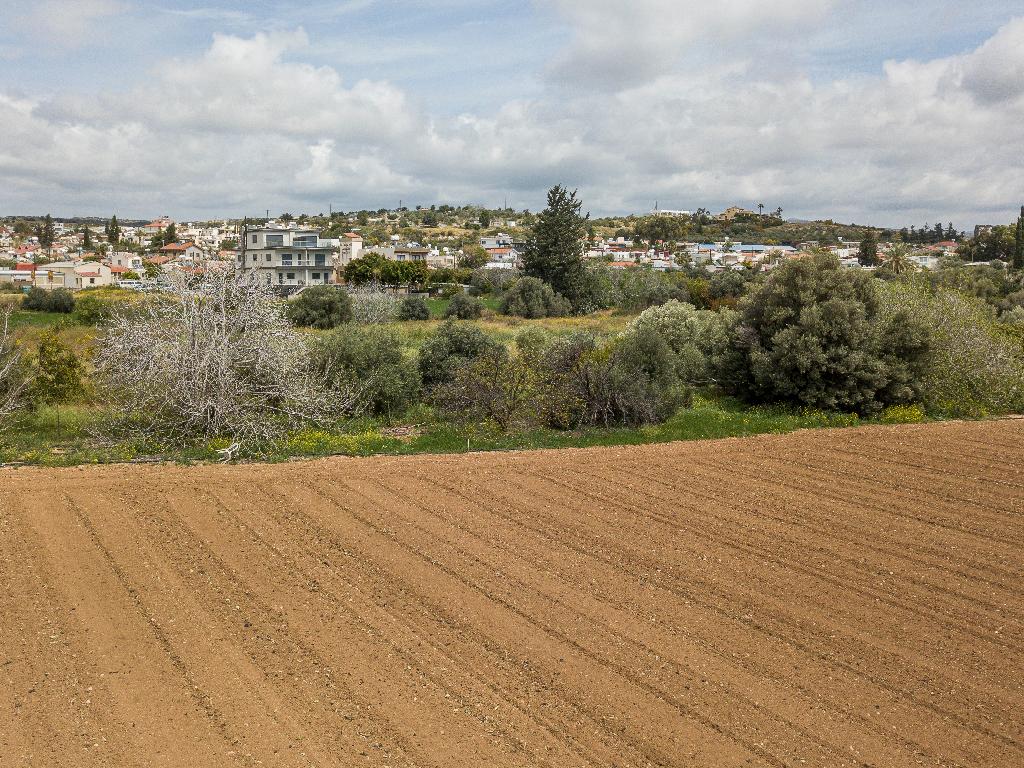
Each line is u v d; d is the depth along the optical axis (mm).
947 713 6434
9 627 7395
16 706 6121
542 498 11953
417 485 12391
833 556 9883
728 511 11555
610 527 10734
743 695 6598
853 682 6871
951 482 13203
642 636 7613
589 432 16797
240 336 16062
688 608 8281
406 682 6633
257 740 5762
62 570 8719
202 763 5480
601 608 8211
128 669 6715
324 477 12625
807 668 7098
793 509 11695
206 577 8664
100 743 5680
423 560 9352
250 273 17172
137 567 8875
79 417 15867
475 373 17562
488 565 9273
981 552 10086
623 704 6402
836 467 14086
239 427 14750
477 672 6832
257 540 9820
